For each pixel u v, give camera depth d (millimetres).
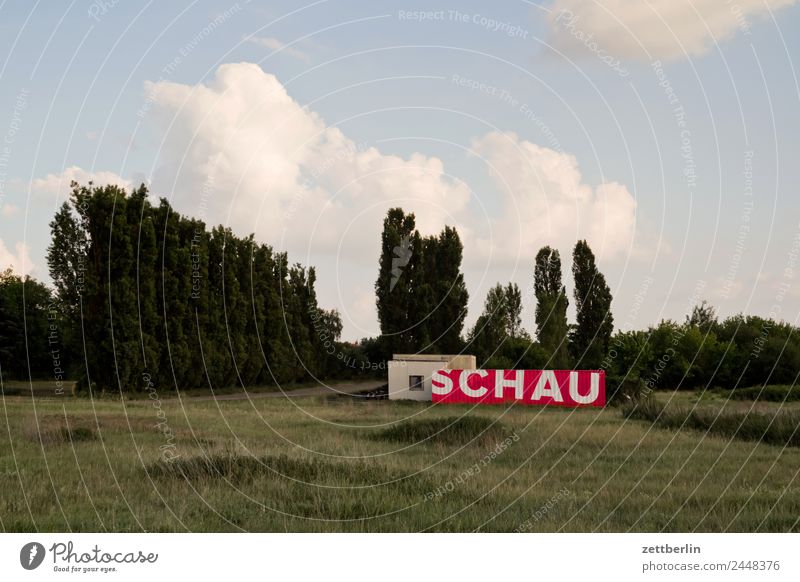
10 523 10875
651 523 11602
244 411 29984
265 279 57812
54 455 16250
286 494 13047
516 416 28484
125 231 40125
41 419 22125
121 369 39281
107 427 21156
